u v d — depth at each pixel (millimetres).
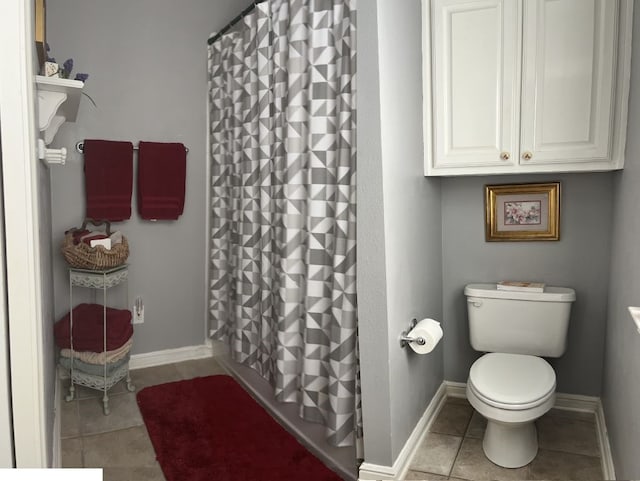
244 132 2680
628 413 1602
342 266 1947
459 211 2752
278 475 2027
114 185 2965
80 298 3006
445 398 2809
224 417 2551
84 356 2623
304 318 2148
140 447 2268
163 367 3291
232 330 3020
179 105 3289
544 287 2521
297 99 2168
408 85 2115
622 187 2074
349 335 1932
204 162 3418
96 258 2568
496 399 1917
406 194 2094
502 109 2279
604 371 2385
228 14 3447
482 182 2691
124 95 3094
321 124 2014
